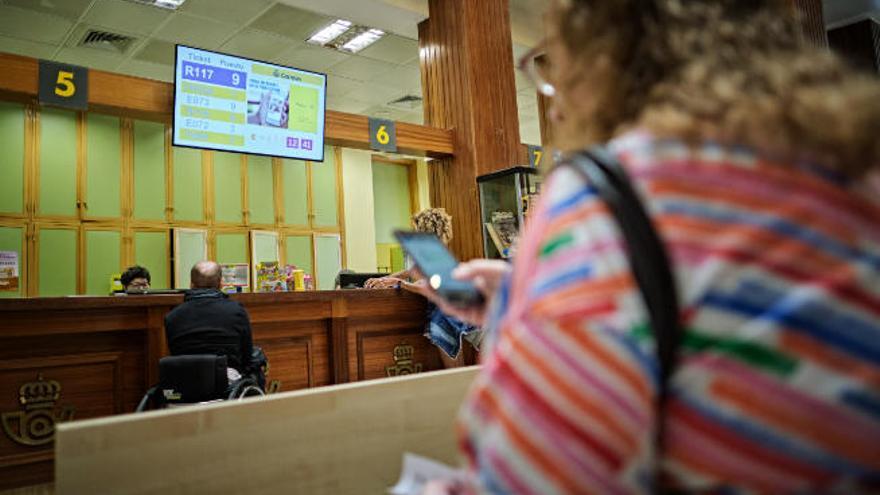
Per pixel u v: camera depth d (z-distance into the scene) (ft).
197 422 1.98
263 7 19.21
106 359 9.89
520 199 16.35
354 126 16.51
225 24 20.15
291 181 27.07
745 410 1.04
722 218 1.12
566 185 1.27
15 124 20.53
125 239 22.31
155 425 1.90
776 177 1.15
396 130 17.19
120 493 1.81
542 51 1.75
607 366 1.06
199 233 24.04
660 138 1.23
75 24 19.33
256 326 11.46
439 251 2.45
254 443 2.08
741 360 1.05
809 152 1.18
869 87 1.25
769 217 1.12
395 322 13.28
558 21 1.59
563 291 1.14
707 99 1.25
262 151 15.03
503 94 18.72
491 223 17.46
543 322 1.13
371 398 2.38
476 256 17.47
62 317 9.44
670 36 1.39
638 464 1.06
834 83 1.27
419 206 34.63
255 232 25.43
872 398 1.05
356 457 2.31
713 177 1.16
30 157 20.68
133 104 13.17
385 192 34.06
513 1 20.61
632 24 1.43
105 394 9.85
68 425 1.77
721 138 1.20
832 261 1.09
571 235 1.18
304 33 21.17
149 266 22.77
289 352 11.84
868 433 1.05
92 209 21.74
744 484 1.07
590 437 1.06
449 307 2.29
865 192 1.17
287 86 15.51
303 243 27.07
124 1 18.24
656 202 1.15
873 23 24.85
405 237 2.44
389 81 25.89
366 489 2.31
